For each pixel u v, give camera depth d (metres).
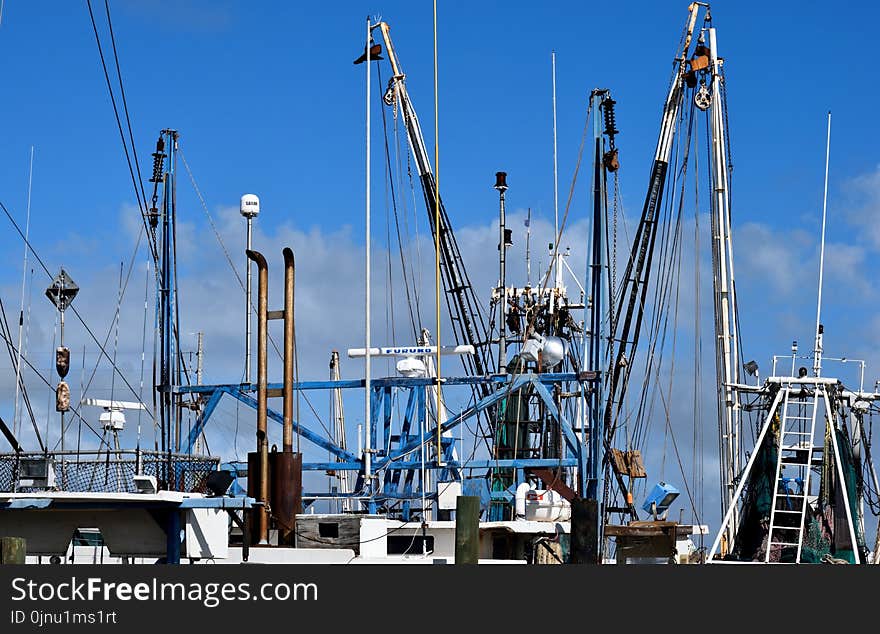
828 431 65.25
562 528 60.25
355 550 54.53
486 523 59.53
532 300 80.25
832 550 64.38
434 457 73.38
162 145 78.75
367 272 72.06
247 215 62.38
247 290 63.81
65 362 49.78
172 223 78.12
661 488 69.25
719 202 86.06
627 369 83.00
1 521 48.97
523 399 75.19
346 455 71.62
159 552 48.16
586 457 71.38
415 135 87.38
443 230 86.50
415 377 71.06
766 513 65.81
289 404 55.44
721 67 87.25
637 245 87.19
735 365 82.75
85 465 48.00
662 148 87.44
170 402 73.38
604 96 73.44
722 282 84.50
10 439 49.16
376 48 79.12
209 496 48.81
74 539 58.91
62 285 50.41
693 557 69.25
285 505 54.47
